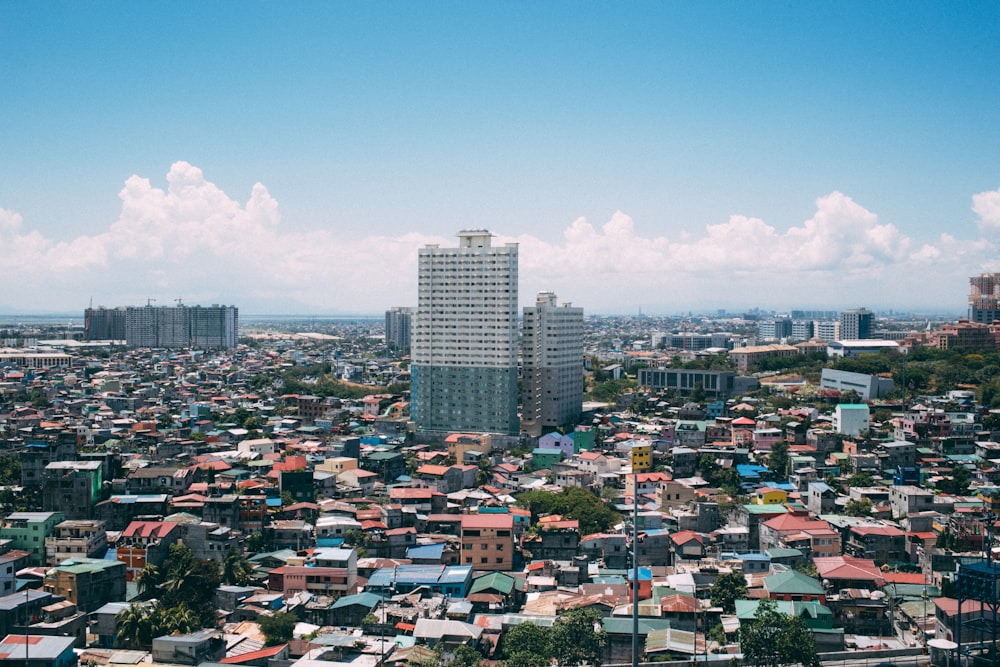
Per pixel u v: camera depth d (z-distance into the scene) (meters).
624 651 187.12
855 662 181.38
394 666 171.62
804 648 174.38
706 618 198.00
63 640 168.88
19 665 162.25
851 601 199.00
